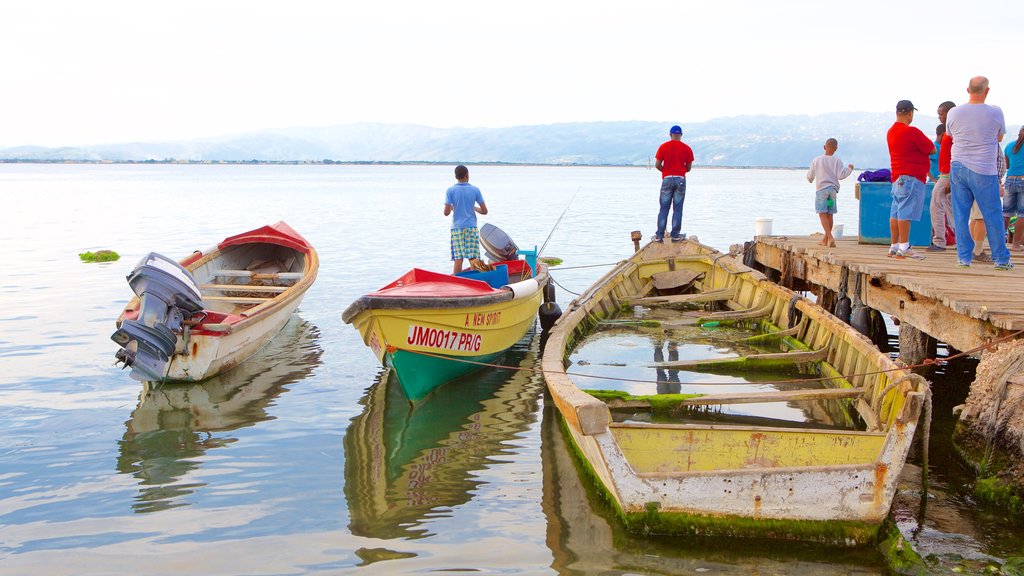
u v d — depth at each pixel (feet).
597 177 478.59
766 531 16.79
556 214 126.72
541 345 37.14
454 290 28.71
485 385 30.32
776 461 18.42
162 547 17.43
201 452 23.38
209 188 255.50
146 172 621.31
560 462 22.40
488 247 39.99
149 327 28.12
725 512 16.83
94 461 22.71
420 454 23.15
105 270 61.67
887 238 39.58
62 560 16.85
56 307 46.03
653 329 36.81
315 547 17.38
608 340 35.37
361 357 34.76
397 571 16.19
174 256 71.51
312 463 22.52
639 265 44.14
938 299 23.57
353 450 23.53
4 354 34.76
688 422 24.58
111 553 17.15
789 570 15.84
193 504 19.74
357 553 17.07
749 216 123.03
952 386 29.17
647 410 25.59
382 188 257.96
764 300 37.09
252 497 20.17
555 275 59.82
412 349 26.91
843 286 32.78
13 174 508.94
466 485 20.83
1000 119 28.22
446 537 17.75
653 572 15.88
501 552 16.93
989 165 28.25
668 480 16.92
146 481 21.21
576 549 16.94
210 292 40.29
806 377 29.45
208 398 28.73
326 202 166.09
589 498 19.77
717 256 42.91
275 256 46.57
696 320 36.17
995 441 19.43
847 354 26.32
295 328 40.52
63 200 174.29
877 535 16.71
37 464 22.44
